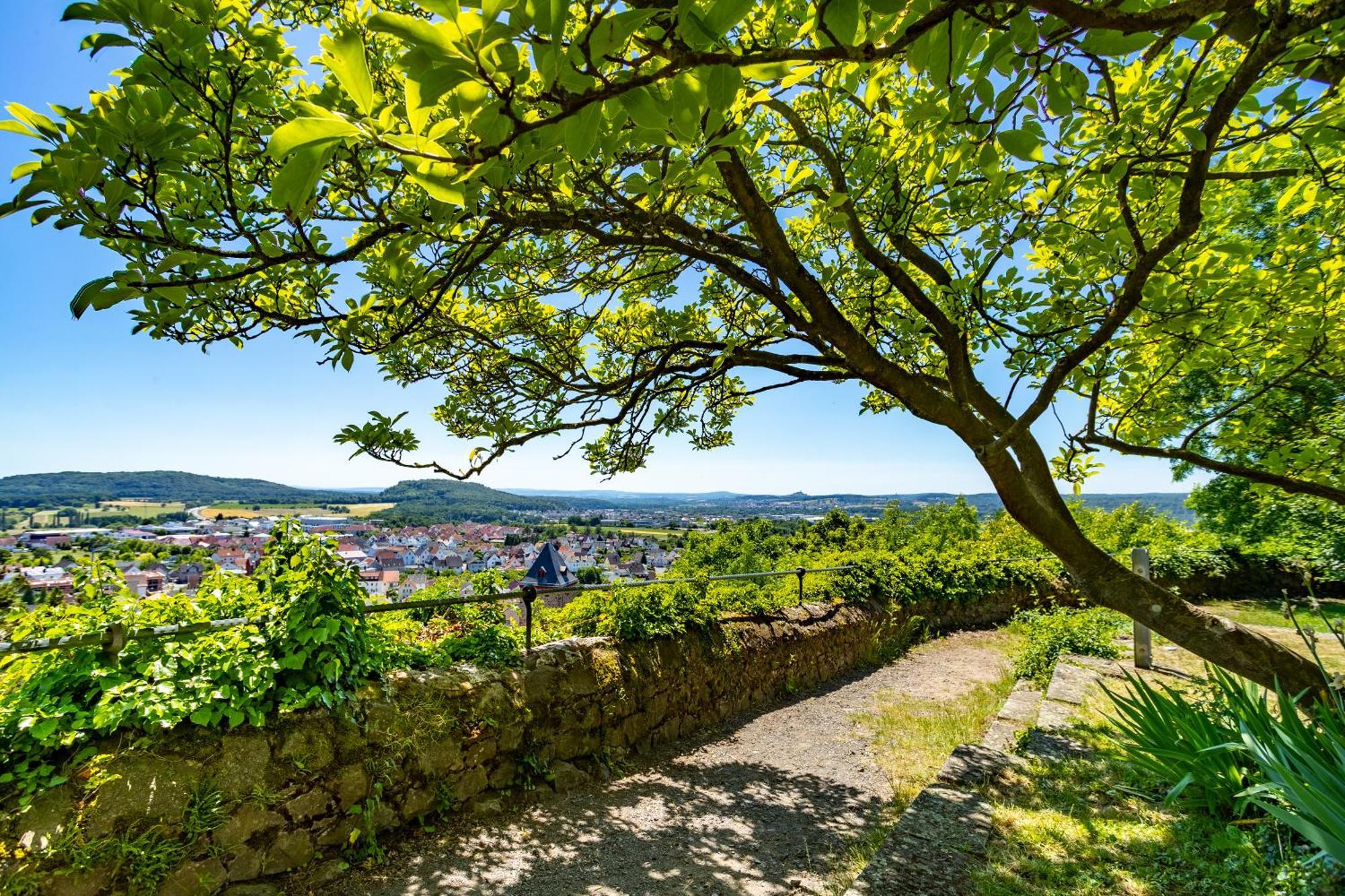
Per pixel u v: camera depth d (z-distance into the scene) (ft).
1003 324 10.57
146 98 4.23
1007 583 36.45
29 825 8.55
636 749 17.53
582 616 19.39
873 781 16.07
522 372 14.67
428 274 7.93
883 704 21.85
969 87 4.56
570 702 15.98
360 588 12.80
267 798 10.59
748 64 3.27
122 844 9.09
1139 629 18.72
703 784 15.87
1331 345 11.36
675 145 4.49
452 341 13.61
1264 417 13.37
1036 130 5.84
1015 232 10.08
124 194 4.35
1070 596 37.55
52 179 4.13
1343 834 6.48
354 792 11.72
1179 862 8.35
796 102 13.47
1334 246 11.03
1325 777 7.25
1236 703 9.78
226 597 11.90
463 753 13.65
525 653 16.07
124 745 9.68
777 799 15.02
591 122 3.24
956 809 10.23
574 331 15.88
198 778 9.97
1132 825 9.50
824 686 23.97
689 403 16.39
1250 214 15.20
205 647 10.94
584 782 15.51
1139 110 8.37
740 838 13.21
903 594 30.19
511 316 14.84
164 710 9.78
